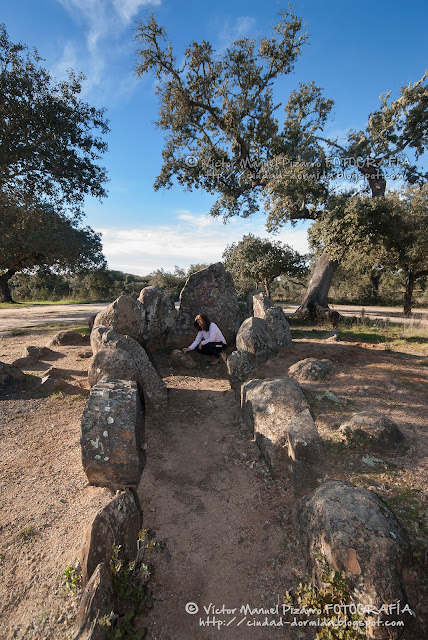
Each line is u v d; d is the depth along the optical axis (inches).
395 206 563.5
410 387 195.0
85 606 91.5
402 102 560.4
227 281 320.8
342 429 147.1
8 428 175.9
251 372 217.0
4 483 136.9
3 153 483.5
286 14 551.8
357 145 569.6
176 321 314.5
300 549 113.0
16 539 113.1
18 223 732.0
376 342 340.5
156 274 1614.2
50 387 220.5
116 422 137.6
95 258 1280.8
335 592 93.3
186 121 628.4
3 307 995.3
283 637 93.9
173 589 107.5
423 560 99.3
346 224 515.5
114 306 275.3
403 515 110.9
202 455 163.0
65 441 165.0
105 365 188.7
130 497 124.8
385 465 132.8
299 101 611.8
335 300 1257.4
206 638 95.3
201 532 124.3
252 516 128.4
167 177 673.6
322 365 216.1
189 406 205.3
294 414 152.3
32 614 93.8
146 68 578.9
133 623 98.4
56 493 131.8
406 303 751.7
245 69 583.5
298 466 132.4
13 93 485.1
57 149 522.3
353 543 97.6
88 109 558.3
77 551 108.0
